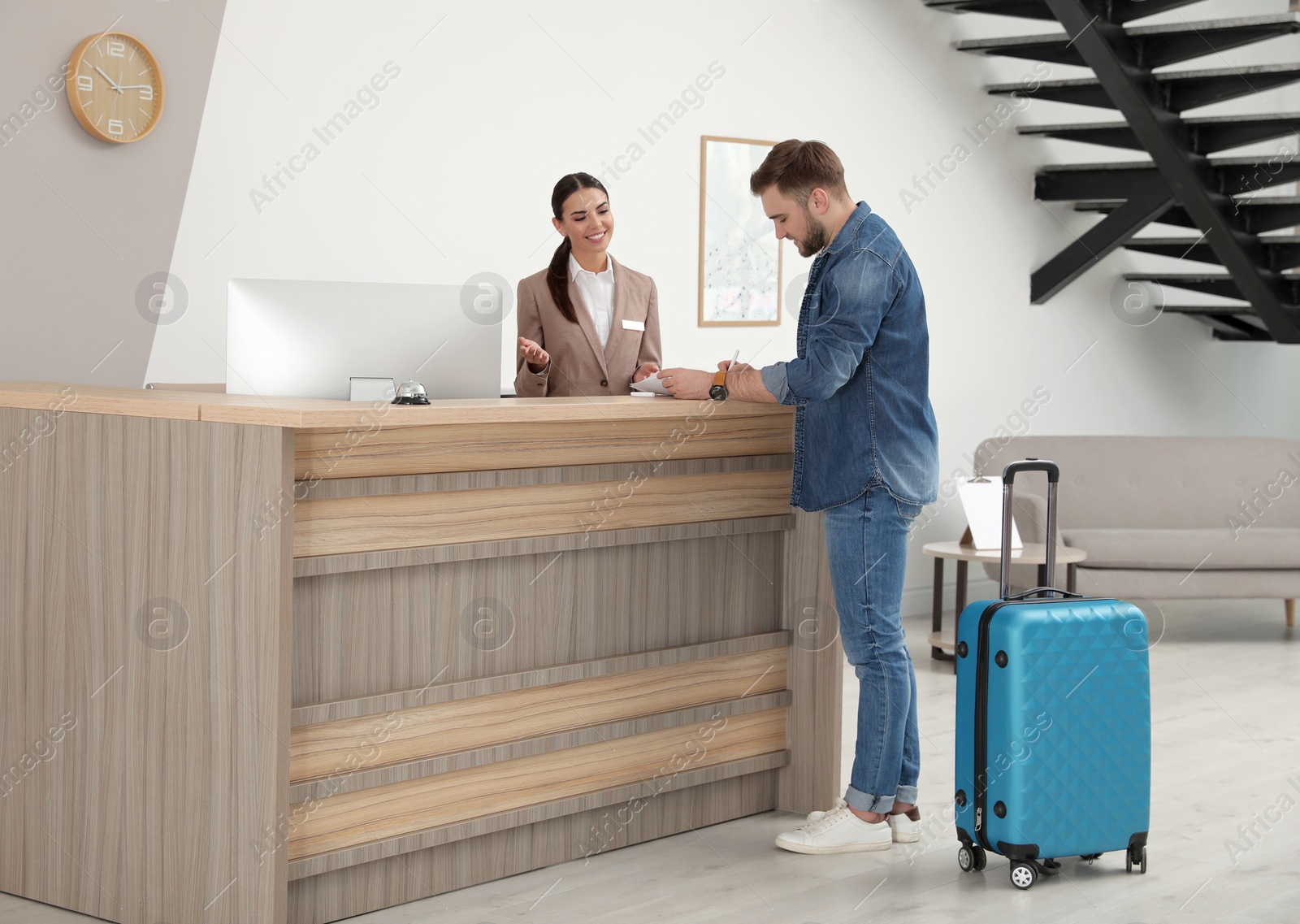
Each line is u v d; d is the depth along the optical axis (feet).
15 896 9.81
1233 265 22.03
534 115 17.06
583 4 17.44
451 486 9.21
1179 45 19.88
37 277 13.15
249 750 8.43
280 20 14.73
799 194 10.03
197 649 8.65
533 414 9.22
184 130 14.06
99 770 9.25
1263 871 10.27
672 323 18.81
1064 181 23.31
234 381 9.80
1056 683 9.78
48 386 10.44
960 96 22.26
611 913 9.27
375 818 9.12
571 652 10.21
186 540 8.66
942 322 22.21
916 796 10.99
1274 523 21.68
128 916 9.14
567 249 13.79
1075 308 24.54
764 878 10.01
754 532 11.30
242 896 8.51
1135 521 21.66
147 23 13.73
